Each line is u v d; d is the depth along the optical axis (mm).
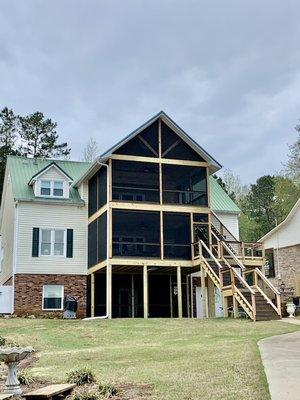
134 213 24469
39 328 18406
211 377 8852
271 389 7535
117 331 17438
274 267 30578
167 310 26953
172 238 24812
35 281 25641
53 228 26500
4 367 11953
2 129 46156
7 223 29344
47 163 30500
